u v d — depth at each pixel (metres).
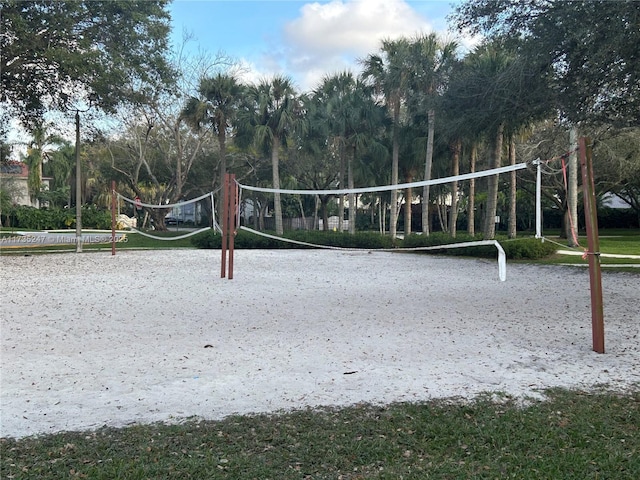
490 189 20.75
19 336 6.95
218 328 7.48
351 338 6.87
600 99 13.37
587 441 3.78
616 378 5.24
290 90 28.11
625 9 10.23
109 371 5.47
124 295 10.33
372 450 3.65
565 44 12.25
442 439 3.83
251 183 41.56
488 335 7.03
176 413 4.34
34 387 4.98
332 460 3.51
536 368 5.57
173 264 16.84
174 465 3.43
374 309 8.94
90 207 50.38
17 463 3.46
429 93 22.12
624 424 4.10
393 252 23.39
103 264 16.69
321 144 32.31
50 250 23.09
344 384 5.05
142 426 4.06
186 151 37.53
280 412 4.35
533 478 3.25
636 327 7.54
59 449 3.66
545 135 23.89
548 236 37.38
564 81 13.02
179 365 5.68
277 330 7.36
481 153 30.62
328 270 15.34
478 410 4.37
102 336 6.98
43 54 15.00
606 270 15.34
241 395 4.76
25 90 17.36
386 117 27.08
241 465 3.43
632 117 13.50
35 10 15.30
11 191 51.31
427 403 4.54
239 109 28.39
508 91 13.98
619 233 41.59
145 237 33.28
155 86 18.09
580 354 6.12
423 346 6.45
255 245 25.89
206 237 25.55
